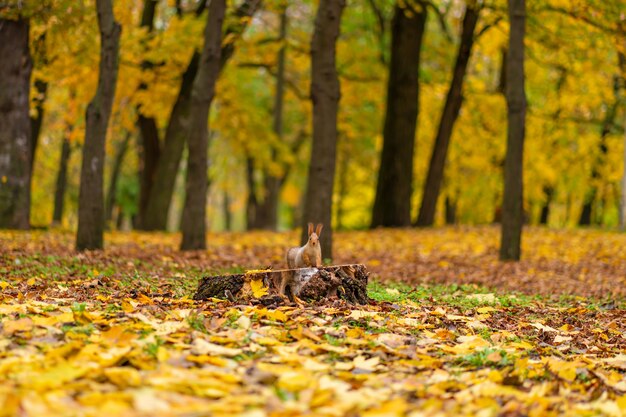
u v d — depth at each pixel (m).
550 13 21.67
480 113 31.22
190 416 3.62
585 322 9.27
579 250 18.98
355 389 4.69
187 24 23.92
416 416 3.89
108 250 15.91
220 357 5.30
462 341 6.78
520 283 13.85
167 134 26.28
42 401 3.65
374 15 29.22
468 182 37.19
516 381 5.16
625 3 19.34
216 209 65.81
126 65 25.23
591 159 33.81
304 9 32.69
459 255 18.16
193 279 11.56
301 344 5.80
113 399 3.80
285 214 53.62
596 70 24.02
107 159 41.34
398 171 25.70
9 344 5.12
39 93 24.56
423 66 31.19
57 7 19.00
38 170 38.16
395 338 6.38
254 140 32.28
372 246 19.80
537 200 36.91
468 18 25.27
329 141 15.58
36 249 15.11
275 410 3.84
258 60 31.06
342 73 31.55
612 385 5.43
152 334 5.74
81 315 6.10
